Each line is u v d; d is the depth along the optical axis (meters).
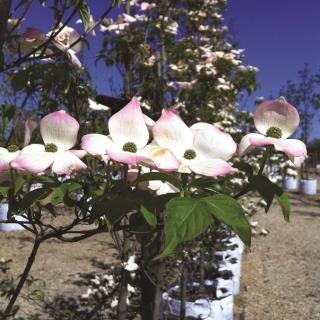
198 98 3.61
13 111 1.85
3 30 1.22
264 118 0.98
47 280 5.09
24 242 6.69
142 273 2.97
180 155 0.94
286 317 4.33
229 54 3.64
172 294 3.84
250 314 4.39
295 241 7.29
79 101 2.24
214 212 0.76
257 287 5.15
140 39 2.91
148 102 3.07
